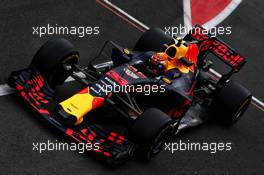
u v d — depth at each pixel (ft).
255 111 146.00
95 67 129.59
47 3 159.02
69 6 161.17
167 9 177.58
